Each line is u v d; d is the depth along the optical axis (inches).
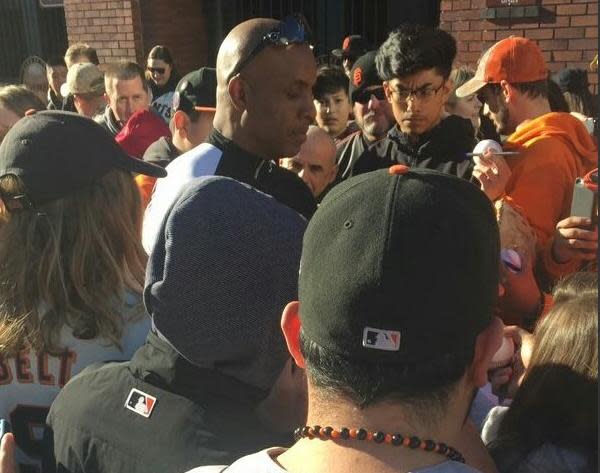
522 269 65.7
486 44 183.9
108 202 51.2
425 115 92.7
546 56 176.4
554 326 41.7
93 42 248.5
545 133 81.6
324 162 91.8
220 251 37.1
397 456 26.6
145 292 39.1
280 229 38.3
